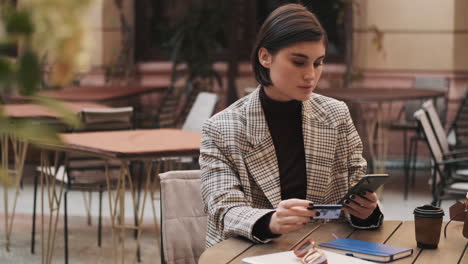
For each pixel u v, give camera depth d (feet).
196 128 16.81
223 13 30.01
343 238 6.61
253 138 7.07
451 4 28.32
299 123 7.24
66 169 14.01
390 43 28.99
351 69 29.07
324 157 7.20
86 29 1.74
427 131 14.52
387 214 19.06
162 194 8.09
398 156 28.81
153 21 31.83
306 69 6.61
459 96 28.32
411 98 22.08
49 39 1.72
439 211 6.51
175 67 29.68
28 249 15.75
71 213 19.27
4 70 1.70
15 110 16.79
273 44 6.68
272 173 7.07
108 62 31.50
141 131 15.14
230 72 29.94
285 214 6.07
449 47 28.45
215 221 6.79
